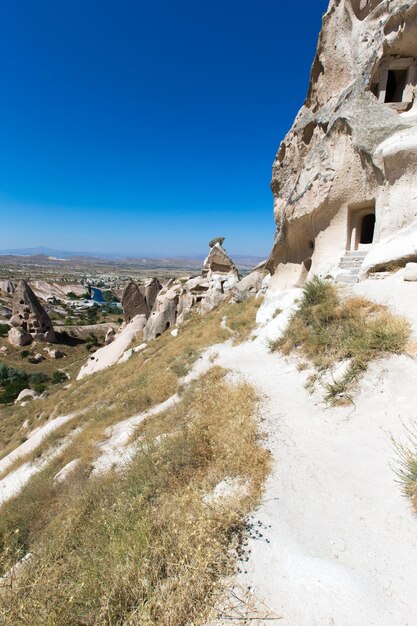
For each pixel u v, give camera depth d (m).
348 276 9.55
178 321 24.86
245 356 9.52
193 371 10.73
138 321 32.34
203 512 3.66
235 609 2.72
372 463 4.38
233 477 4.50
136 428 8.42
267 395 6.65
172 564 3.13
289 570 3.01
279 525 3.56
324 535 3.43
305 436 5.21
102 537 4.15
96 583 3.16
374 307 7.51
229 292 23.14
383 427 5.00
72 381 27.50
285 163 15.11
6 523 6.57
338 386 6.05
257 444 5.04
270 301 12.72
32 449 12.67
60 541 4.65
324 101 12.30
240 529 3.56
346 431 5.18
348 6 11.08
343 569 2.97
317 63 12.52
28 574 3.62
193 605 2.78
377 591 2.78
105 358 27.97
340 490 4.03
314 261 11.55
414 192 8.98
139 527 3.72
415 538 3.24
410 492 3.73
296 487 4.13
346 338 7.05
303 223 11.85
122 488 5.43
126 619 2.78
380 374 5.87
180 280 30.98
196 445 5.33
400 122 9.24
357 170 10.10
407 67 10.19
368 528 3.45
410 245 8.53
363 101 10.01
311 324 8.48
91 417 11.95
